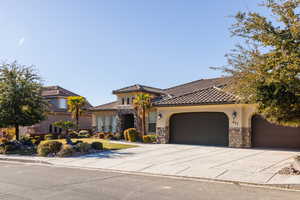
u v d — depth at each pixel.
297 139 17.98
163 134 23.17
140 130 30.39
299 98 9.43
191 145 21.03
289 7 8.98
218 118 20.94
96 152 17.83
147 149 18.80
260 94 9.95
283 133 18.47
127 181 9.62
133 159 14.61
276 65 9.11
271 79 8.93
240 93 10.85
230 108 19.69
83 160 14.86
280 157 14.22
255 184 8.99
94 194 7.73
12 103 19.84
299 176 9.55
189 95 22.72
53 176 10.60
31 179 9.96
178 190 8.27
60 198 7.31
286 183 8.65
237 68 10.70
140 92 31.36
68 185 8.92
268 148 18.45
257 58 9.93
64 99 38.94
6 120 19.64
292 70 8.66
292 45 9.01
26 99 20.19
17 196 7.51
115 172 11.61
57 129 37.09
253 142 19.34
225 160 13.59
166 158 14.64
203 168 11.64
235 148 18.75
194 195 7.67
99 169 12.47
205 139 21.48
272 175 9.92
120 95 33.06
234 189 8.42
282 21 9.27
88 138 31.56
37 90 21.36
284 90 9.48
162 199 7.24
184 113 22.73
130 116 33.81
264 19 9.55
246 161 13.14
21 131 35.75
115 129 33.91
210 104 19.83
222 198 7.35
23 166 13.56
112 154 16.73
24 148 19.84
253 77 9.83
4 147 18.91
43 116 21.81
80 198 7.31
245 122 19.16
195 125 22.08
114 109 33.50
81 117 41.38
